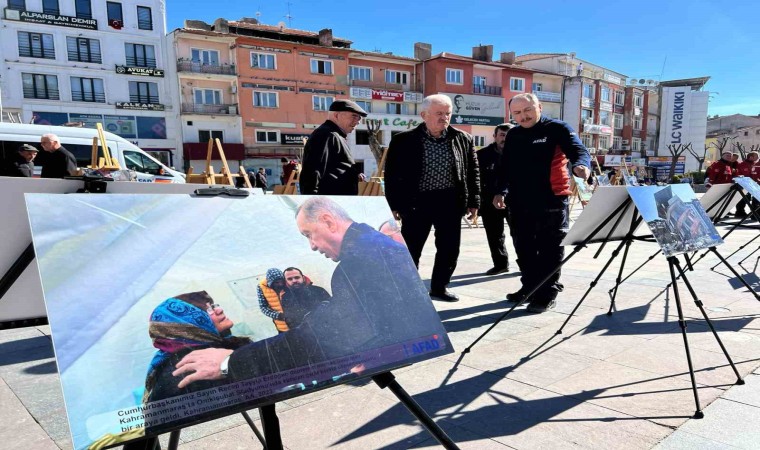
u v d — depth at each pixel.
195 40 31.80
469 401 2.49
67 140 9.97
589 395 2.53
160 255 1.22
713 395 2.48
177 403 1.07
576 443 2.08
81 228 1.15
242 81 32.62
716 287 4.85
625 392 2.55
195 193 1.38
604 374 2.79
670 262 2.60
